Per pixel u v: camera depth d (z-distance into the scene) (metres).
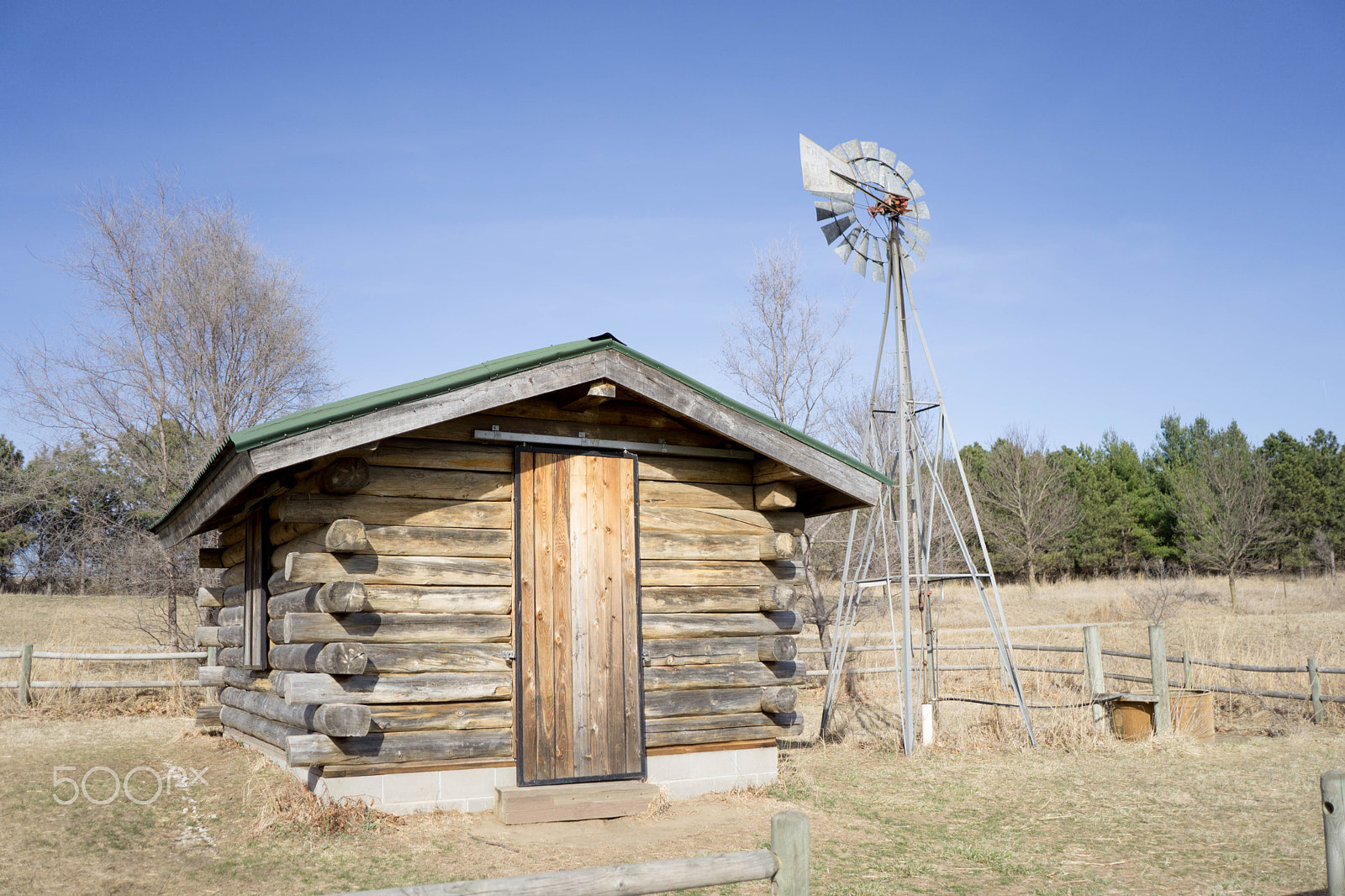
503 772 7.43
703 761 8.31
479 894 3.28
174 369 18.89
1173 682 15.05
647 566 8.23
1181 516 35.19
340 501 7.18
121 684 12.86
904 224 11.98
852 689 15.48
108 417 18.14
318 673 7.08
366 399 6.84
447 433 7.60
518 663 7.52
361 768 6.95
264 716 8.81
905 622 10.71
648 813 7.51
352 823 6.66
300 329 20.33
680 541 8.38
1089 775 9.41
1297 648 18.94
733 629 8.48
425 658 7.24
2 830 6.46
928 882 5.98
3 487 18.44
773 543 8.54
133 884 5.59
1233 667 13.42
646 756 8.02
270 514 8.62
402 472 7.41
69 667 13.67
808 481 9.05
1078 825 7.48
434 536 7.44
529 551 7.73
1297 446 43.56
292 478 7.65
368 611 7.15
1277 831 7.21
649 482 8.36
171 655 13.24
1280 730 12.02
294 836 6.43
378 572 7.22
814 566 21.03
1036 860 6.48
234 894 5.46
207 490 7.98
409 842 6.49
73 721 11.85
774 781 8.64
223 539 11.34
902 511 10.89
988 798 8.42
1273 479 37.34
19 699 12.48
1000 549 36.94
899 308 11.66
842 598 12.15
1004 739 11.22
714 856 3.70
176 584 17.17
